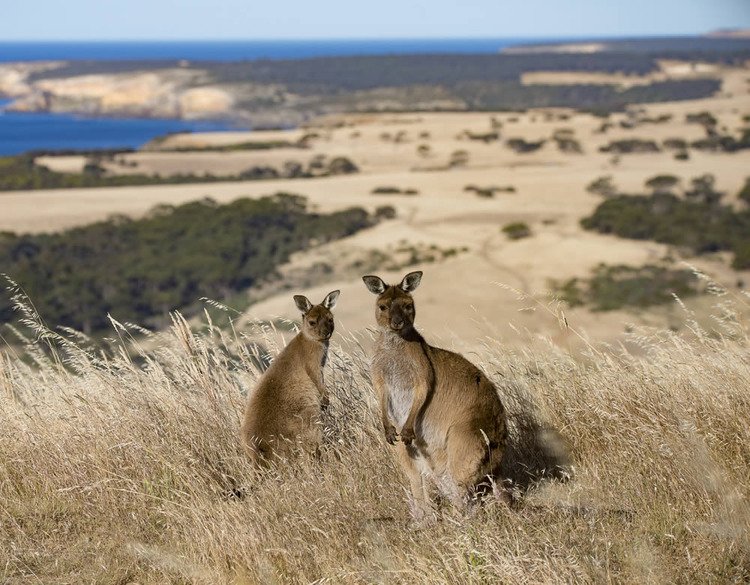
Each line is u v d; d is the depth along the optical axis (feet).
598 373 55.88
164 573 41.29
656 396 51.42
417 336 48.49
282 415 54.60
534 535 40.29
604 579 35.99
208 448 52.80
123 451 50.96
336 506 43.96
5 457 52.24
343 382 59.77
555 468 49.55
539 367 57.41
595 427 50.75
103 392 57.98
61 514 47.67
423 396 46.91
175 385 59.41
